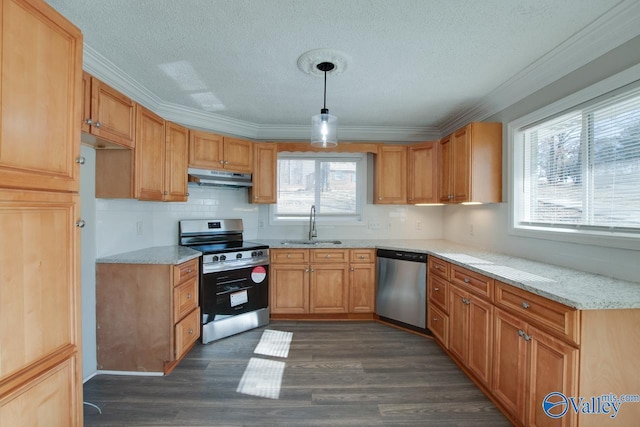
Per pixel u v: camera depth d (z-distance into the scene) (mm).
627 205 1726
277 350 2713
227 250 2965
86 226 2230
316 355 2623
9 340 1017
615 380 1334
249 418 1828
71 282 1274
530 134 2521
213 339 2875
